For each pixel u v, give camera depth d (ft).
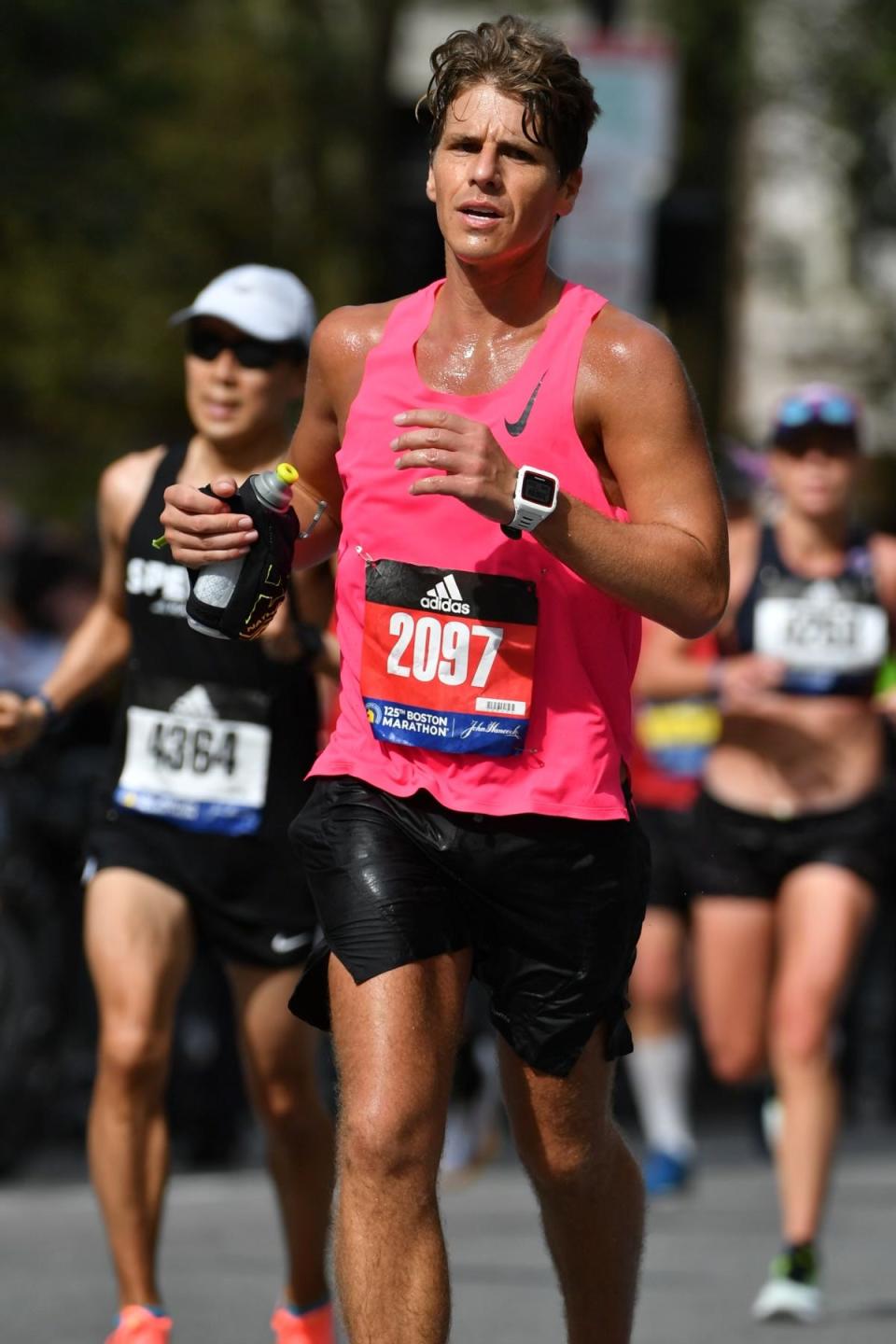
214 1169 101.76
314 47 185.98
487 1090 96.73
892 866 107.65
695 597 43.91
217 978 101.14
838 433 80.74
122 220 153.99
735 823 79.71
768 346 249.55
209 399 63.41
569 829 45.37
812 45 191.31
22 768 98.58
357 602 46.21
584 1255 47.67
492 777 45.19
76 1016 101.65
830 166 203.10
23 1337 66.85
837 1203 95.40
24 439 181.06
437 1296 42.73
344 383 46.96
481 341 45.37
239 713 61.72
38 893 98.78
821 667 79.77
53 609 112.68
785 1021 74.74
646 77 113.80
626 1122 118.62
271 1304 71.56
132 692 62.69
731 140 202.18
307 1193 60.29
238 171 177.37
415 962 44.60
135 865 61.11
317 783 47.29
